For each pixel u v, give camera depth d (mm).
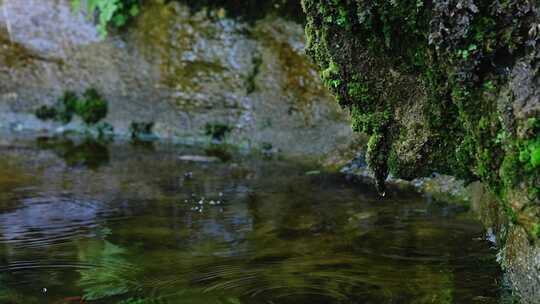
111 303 2658
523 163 2248
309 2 2723
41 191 4473
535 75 2254
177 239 3492
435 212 3961
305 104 5496
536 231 2250
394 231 3602
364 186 4602
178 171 5066
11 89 6695
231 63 5836
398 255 3221
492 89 2373
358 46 2727
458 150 2654
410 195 4344
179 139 6090
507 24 2314
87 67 6441
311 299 2697
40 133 6473
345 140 5188
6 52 6648
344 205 4133
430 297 2707
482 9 2340
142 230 3645
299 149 5445
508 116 2291
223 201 4250
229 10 5828
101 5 6090
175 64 6070
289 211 4016
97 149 5832
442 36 2410
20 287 2830
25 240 3467
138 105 6289
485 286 2803
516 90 2281
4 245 3385
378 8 2559
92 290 2799
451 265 3070
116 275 2973
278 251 3297
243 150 5715
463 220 3785
